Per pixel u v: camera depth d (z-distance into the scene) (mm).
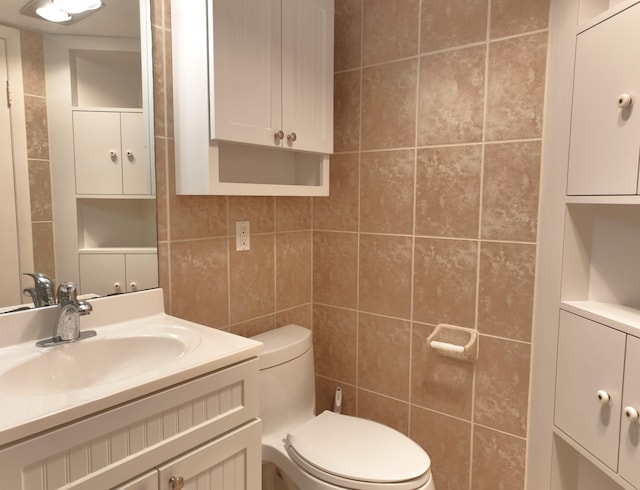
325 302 2094
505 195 1567
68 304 1177
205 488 1080
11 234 1169
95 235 1322
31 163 1194
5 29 1134
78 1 1261
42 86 1204
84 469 850
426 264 1771
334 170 2006
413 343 1833
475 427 1698
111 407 884
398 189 1821
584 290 1416
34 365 1066
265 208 1845
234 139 1384
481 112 1595
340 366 2070
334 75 1966
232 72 1364
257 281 1834
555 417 1439
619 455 1181
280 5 1517
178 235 1518
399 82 1781
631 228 1313
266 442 1562
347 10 1899
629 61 1146
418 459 1396
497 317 1617
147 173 1418
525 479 1600
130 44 1359
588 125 1282
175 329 1298
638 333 1108
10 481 752
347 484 1315
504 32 1528
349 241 1985
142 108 1394
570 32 1346
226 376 1110
